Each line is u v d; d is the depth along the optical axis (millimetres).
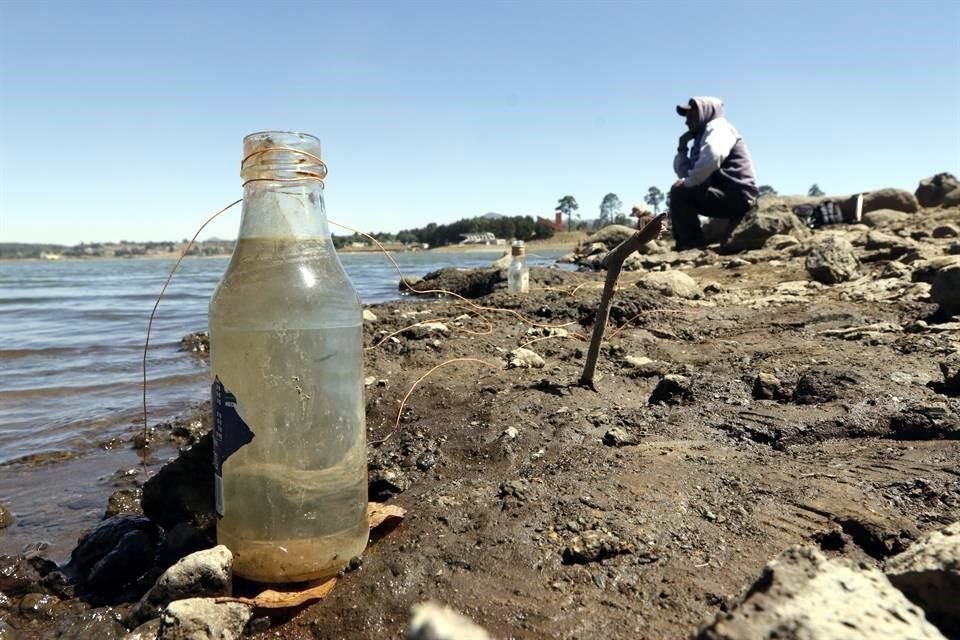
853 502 301
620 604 246
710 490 324
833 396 442
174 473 357
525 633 236
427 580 270
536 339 736
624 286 1112
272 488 265
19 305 1835
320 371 269
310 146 281
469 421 472
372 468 397
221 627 247
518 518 310
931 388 446
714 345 682
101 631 271
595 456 385
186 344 1060
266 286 265
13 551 378
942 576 217
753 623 172
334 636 251
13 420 654
